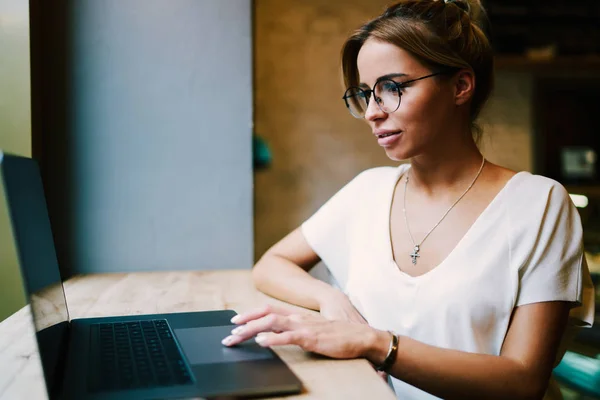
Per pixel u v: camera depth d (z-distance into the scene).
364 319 1.17
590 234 3.12
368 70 1.09
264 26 3.77
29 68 1.54
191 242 1.76
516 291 1.04
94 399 0.65
